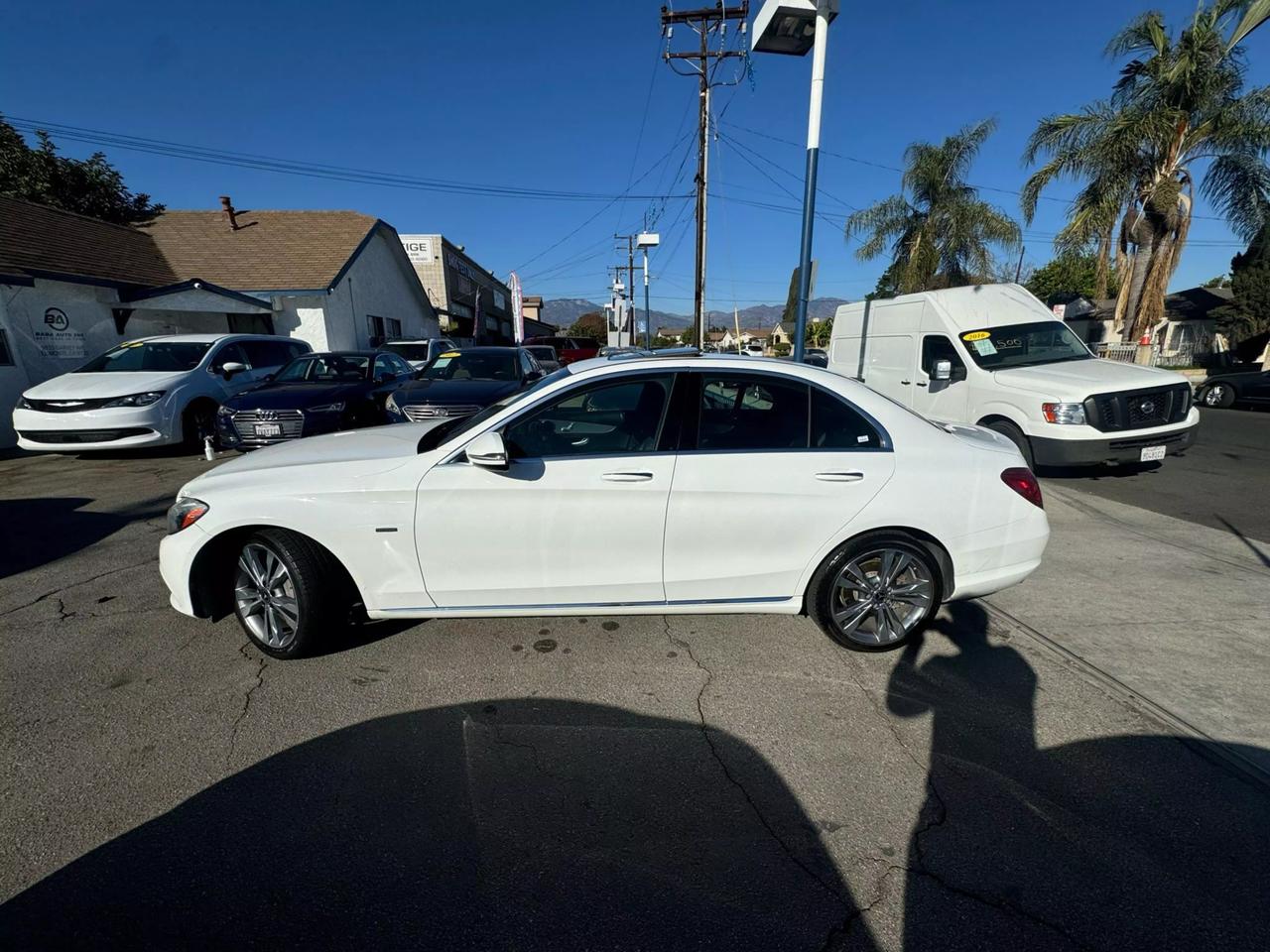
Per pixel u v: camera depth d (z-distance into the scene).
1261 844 1.99
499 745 2.49
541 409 2.97
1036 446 6.41
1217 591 3.87
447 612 3.05
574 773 2.34
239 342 9.33
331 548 2.92
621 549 2.96
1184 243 17.19
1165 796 2.20
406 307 21.88
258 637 3.10
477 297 31.69
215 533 2.95
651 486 2.89
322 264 16.27
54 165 18.53
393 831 2.06
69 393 7.46
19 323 9.96
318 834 2.05
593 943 1.68
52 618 3.56
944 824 2.09
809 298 6.77
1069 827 2.07
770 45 6.54
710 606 3.10
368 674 2.97
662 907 1.79
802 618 3.54
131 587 4.00
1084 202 17.53
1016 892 1.83
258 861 1.95
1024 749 2.46
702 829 2.07
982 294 7.71
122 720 2.64
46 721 2.63
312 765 2.38
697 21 18.95
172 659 3.11
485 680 2.92
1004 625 3.45
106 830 2.07
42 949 1.66
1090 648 3.20
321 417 7.36
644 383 3.02
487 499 2.88
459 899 1.82
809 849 1.99
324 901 1.81
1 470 7.59
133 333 12.27
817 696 2.81
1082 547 4.68
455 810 2.15
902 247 21.38
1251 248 18.77
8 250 10.41
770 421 3.04
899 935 1.70
